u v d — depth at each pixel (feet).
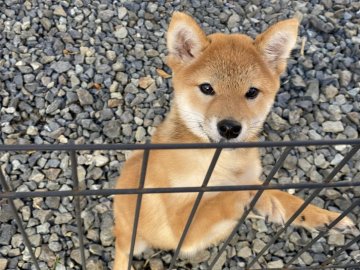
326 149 1.65
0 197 0.68
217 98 1.13
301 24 2.04
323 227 1.11
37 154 1.57
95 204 1.48
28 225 1.42
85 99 1.73
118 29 1.98
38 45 1.89
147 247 1.40
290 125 1.72
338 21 2.07
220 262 1.39
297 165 1.61
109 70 1.83
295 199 1.14
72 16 2.00
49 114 1.70
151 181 1.14
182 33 1.19
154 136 1.27
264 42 1.20
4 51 1.85
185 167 1.10
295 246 1.42
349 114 1.75
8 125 1.64
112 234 1.43
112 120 1.69
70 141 1.64
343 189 1.54
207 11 2.09
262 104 1.20
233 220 1.03
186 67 1.20
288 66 1.88
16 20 1.96
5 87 1.75
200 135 1.15
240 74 1.15
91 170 1.55
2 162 1.55
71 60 1.85
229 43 1.19
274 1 2.15
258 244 1.42
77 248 1.40
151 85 1.80
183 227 1.11
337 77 1.86
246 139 1.14
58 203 1.47
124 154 1.61
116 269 1.33
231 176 1.19
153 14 2.05
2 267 1.34
